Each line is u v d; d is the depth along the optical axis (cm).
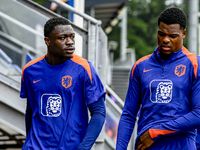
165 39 493
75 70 524
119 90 3061
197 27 1599
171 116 494
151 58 527
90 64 536
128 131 541
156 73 512
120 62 4062
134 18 9131
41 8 720
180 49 509
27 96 557
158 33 502
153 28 9094
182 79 497
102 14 3189
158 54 517
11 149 1230
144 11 9750
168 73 505
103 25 3800
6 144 1225
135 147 536
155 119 504
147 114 514
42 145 517
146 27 8806
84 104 531
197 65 496
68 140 512
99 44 727
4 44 1141
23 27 975
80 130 523
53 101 519
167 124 487
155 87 507
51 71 528
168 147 500
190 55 507
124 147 533
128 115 546
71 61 532
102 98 530
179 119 483
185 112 496
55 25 512
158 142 504
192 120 477
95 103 520
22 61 1137
